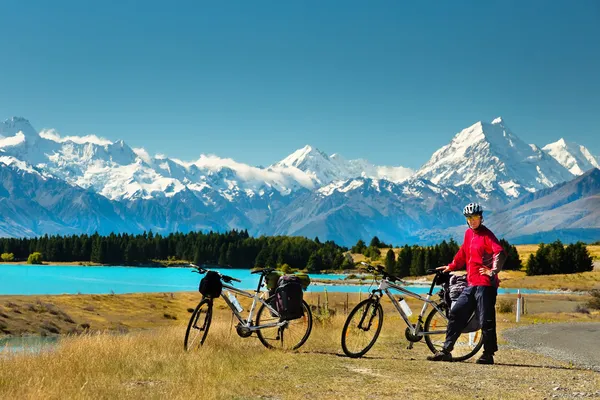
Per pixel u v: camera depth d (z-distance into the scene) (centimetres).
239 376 894
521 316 3544
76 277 18562
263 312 1194
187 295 7150
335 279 19588
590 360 1288
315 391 816
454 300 1173
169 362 975
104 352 1009
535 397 808
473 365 1106
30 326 4025
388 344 1435
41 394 700
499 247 1128
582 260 16600
